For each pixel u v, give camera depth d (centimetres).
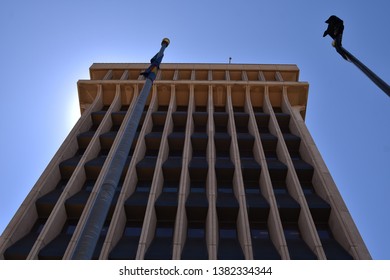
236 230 2659
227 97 4184
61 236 2553
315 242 2369
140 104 1493
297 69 4778
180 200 2680
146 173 3089
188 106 4078
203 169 3055
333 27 1617
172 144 3475
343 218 2578
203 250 2386
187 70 4812
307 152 3347
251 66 4850
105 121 3741
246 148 3519
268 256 2319
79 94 4347
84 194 2883
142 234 2381
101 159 3288
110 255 2300
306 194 3000
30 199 2738
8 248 2344
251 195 2928
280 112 4234
